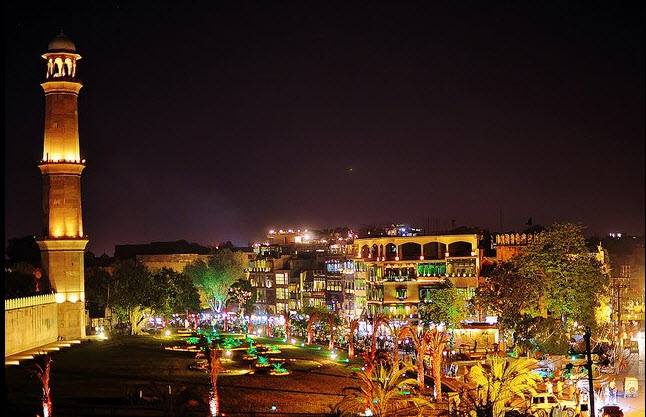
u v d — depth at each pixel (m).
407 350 128.25
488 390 73.88
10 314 115.25
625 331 116.88
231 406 88.69
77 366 110.06
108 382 97.94
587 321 116.50
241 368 114.38
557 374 88.12
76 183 143.12
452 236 169.00
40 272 151.25
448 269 168.50
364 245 185.38
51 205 141.50
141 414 80.19
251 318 197.00
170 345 137.25
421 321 154.62
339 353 134.12
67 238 140.12
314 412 87.38
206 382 101.12
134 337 150.75
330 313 162.88
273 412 86.69
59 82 142.38
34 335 125.31
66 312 139.12
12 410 80.31
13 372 102.25
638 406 81.62
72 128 144.12
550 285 118.50
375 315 168.25
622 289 114.62
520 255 129.50
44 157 143.25
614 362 105.94
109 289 160.00
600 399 84.06
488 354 102.12
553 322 111.69
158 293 165.50
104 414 79.75
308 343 150.38
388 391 81.38
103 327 163.00
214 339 141.00
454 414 75.38
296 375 109.81
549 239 121.62
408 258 175.88
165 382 99.19
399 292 172.25
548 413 78.31
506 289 121.44
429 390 93.31
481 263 169.38
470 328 119.62
